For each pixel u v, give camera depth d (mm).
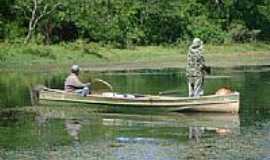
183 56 119750
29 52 102000
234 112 47625
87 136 39188
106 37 121812
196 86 49469
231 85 67625
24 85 68875
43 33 117938
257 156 32969
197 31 140625
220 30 145000
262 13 159625
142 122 44562
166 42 133625
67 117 46781
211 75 81062
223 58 123625
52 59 102062
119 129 41656
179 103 48375
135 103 49562
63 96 52812
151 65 102500
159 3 134750
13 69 92375
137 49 120938
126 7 128250
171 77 79375
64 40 121688
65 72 88000
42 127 42469
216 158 32688
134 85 68500
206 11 149750
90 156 33469
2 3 119562
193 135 39312
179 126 42812
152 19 133250
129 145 36281
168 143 36750
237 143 36469
